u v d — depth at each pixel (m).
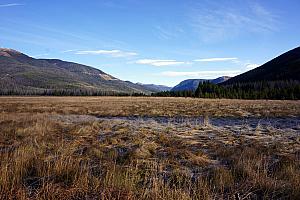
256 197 6.21
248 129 18.62
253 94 100.12
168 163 8.74
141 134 14.56
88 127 17.77
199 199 5.73
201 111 34.75
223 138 14.17
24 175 7.35
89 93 182.62
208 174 7.64
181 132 16.16
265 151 10.59
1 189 6.02
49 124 18.78
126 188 6.21
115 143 12.21
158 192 5.84
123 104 52.22
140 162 8.76
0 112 31.20
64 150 9.93
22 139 12.94
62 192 6.02
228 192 6.50
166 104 52.06
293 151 10.88
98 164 8.65
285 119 27.27
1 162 7.63
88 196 6.03
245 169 7.68
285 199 6.09
